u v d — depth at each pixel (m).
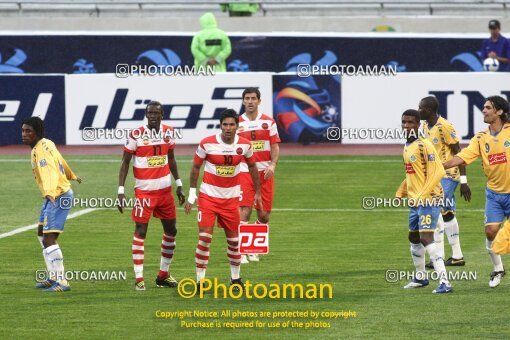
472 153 41.09
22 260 47.50
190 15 110.50
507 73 82.75
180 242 52.12
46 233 41.06
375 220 58.78
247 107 47.66
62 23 108.69
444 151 45.72
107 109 84.69
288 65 97.81
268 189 48.03
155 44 99.31
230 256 40.91
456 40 95.94
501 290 40.47
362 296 39.56
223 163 40.06
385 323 35.19
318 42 97.25
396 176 74.62
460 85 83.06
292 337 33.59
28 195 67.75
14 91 85.06
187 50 99.25
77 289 41.16
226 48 95.88
